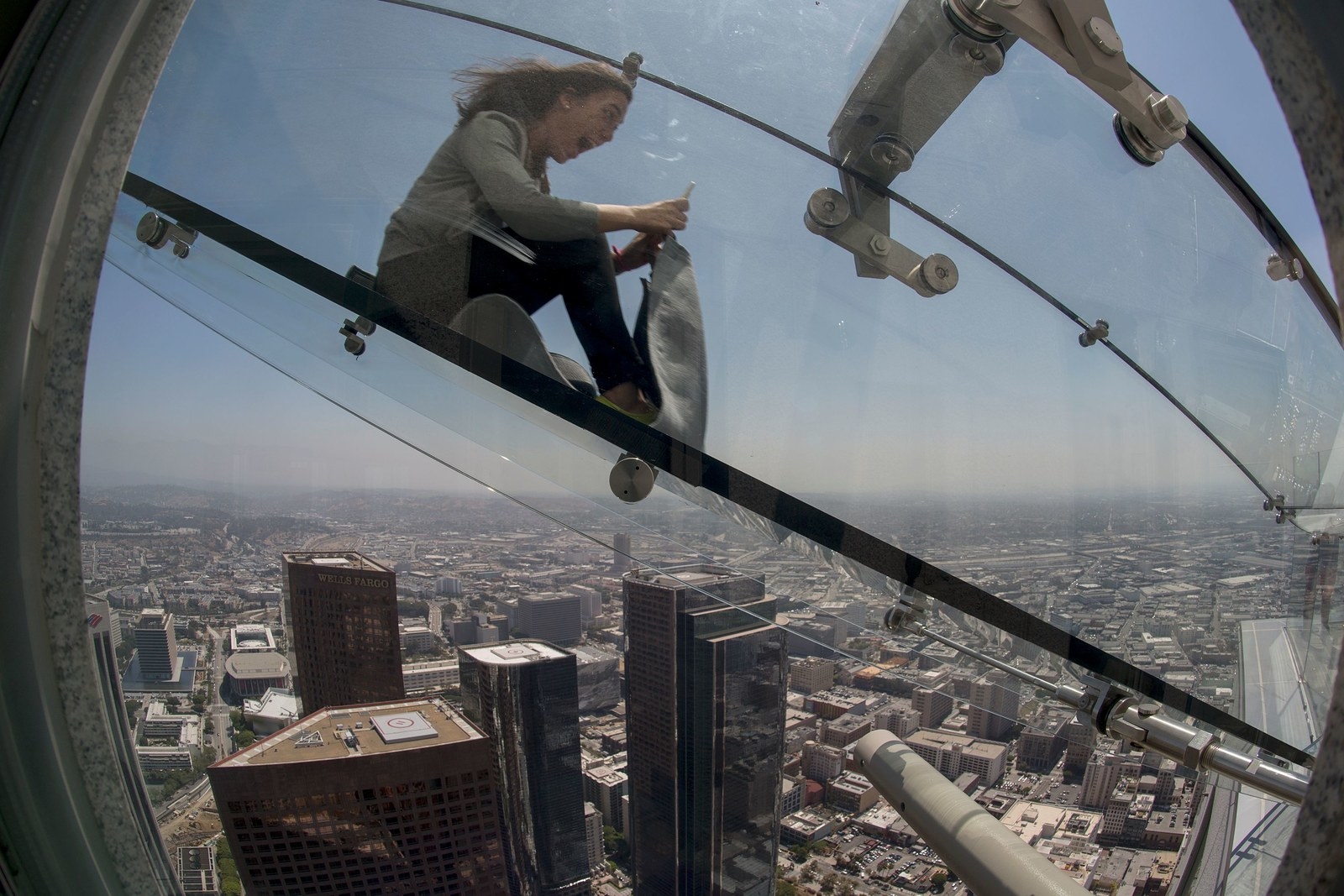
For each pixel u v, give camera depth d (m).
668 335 2.07
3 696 1.29
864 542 2.13
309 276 2.00
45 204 1.31
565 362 2.04
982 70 1.95
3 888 1.31
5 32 1.33
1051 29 1.73
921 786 2.62
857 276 2.08
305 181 1.97
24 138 1.31
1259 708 2.17
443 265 2.00
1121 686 2.16
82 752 1.36
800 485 2.11
